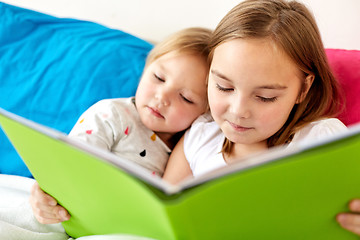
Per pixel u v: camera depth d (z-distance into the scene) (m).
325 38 1.20
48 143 0.61
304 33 0.80
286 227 0.68
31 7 1.65
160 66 1.00
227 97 0.81
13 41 1.35
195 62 0.99
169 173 1.06
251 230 0.66
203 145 1.03
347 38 1.17
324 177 0.58
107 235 0.76
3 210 0.99
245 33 0.75
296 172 0.55
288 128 0.93
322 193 0.61
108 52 1.30
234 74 0.76
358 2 1.10
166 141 1.16
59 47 1.34
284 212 0.63
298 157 0.52
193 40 1.01
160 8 1.42
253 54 0.74
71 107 1.24
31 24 1.38
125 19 1.51
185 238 0.62
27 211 0.98
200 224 0.59
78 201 0.75
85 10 1.57
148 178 0.52
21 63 1.32
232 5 1.27
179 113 1.02
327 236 0.72
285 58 0.75
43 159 0.68
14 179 1.14
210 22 1.35
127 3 1.47
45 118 1.24
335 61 1.06
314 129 0.90
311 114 0.93
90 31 1.38
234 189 0.54
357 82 1.03
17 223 0.98
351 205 0.65
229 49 0.77
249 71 0.74
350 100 1.02
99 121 1.02
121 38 1.37
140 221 0.68
